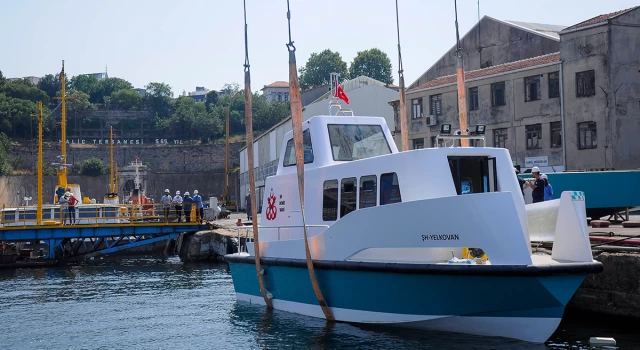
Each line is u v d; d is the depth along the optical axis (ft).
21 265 97.40
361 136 47.78
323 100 151.33
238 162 332.60
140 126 409.28
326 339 39.29
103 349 40.65
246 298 53.52
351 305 42.11
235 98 440.45
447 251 39.65
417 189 38.86
